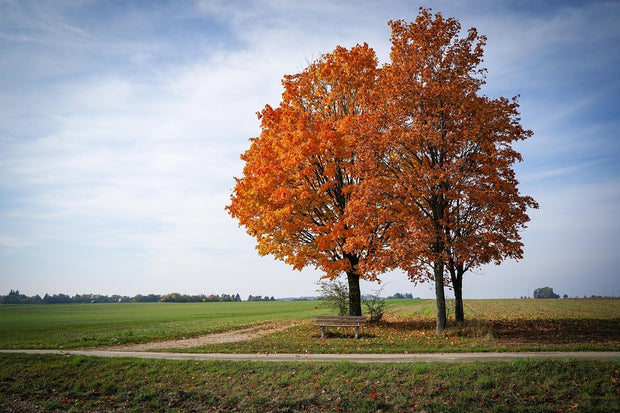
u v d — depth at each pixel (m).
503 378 11.40
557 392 10.59
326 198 22.23
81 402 13.09
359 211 18.89
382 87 20.14
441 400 10.88
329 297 25.30
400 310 44.62
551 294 115.50
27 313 69.12
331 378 12.52
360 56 23.66
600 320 23.06
